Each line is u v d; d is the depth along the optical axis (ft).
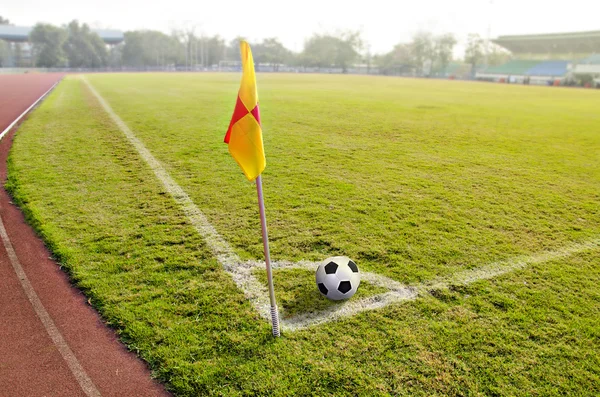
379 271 13.20
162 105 56.49
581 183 23.66
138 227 16.10
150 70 277.44
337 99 72.02
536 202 20.16
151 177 22.58
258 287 12.17
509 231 16.65
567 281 12.96
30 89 85.10
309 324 10.60
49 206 18.16
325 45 346.54
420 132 38.93
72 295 11.80
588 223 17.76
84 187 20.77
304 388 8.54
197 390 8.45
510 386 8.75
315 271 13.15
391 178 23.40
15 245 14.83
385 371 9.05
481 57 293.02
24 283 12.41
